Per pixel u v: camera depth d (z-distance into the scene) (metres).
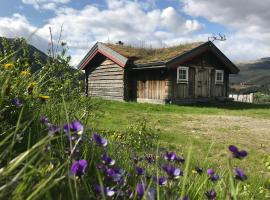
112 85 27.81
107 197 1.73
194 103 25.59
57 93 4.28
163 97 24.53
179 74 24.84
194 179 2.68
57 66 4.63
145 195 1.68
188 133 11.09
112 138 4.55
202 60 26.39
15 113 3.05
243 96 35.09
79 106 4.16
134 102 24.16
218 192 2.50
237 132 11.95
